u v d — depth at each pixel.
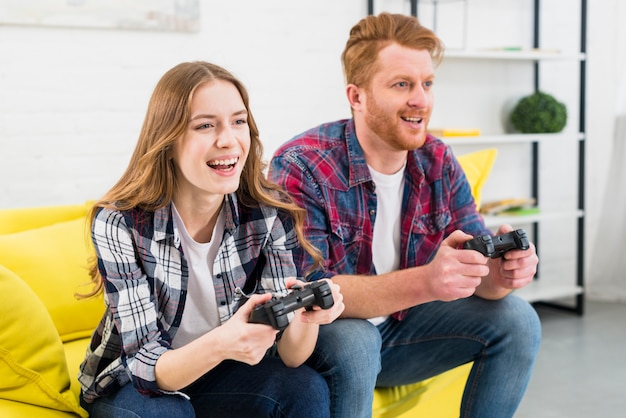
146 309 1.40
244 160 1.45
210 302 1.51
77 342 2.00
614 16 3.77
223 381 1.52
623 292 3.90
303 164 1.84
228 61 2.95
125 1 2.67
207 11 2.88
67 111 2.64
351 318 1.72
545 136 3.46
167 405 1.36
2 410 1.43
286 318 1.28
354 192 1.88
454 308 1.86
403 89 1.82
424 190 1.96
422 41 1.84
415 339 1.89
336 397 1.59
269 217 1.56
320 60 3.17
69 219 2.23
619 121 3.85
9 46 2.52
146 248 1.42
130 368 1.36
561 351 3.13
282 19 3.06
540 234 3.89
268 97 3.06
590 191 3.90
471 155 2.88
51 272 1.97
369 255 1.89
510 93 3.70
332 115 3.23
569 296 3.94
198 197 1.46
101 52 2.68
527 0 3.71
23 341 1.50
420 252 1.96
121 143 2.75
